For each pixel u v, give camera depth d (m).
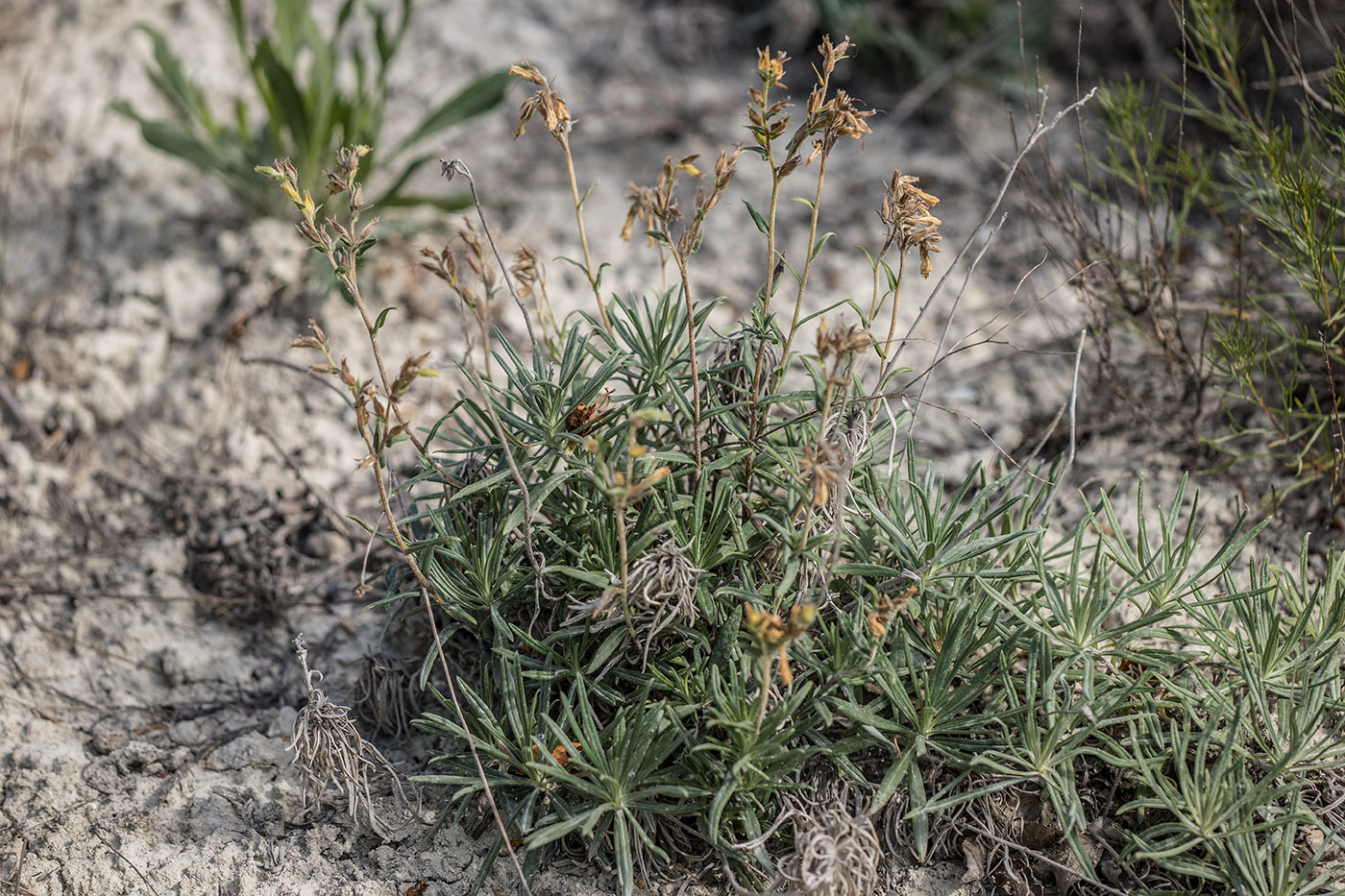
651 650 2.40
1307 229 2.79
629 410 2.44
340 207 3.76
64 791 2.57
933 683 2.27
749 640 2.34
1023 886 2.28
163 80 3.86
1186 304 3.41
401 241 3.88
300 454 3.39
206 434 3.47
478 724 2.42
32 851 2.45
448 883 2.34
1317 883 2.14
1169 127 4.18
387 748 2.64
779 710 2.16
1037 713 2.37
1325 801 2.35
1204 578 2.88
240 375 3.57
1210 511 3.06
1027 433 3.32
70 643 2.96
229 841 2.44
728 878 2.26
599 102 4.50
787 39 4.53
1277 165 2.90
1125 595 2.36
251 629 2.99
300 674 2.84
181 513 3.24
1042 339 3.55
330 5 4.88
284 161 2.04
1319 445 3.15
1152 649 2.39
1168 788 2.23
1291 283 3.48
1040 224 3.92
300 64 4.57
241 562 3.08
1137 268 3.25
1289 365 3.30
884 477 2.73
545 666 2.37
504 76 3.75
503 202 4.03
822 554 2.38
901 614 2.36
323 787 2.42
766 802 2.30
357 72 3.73
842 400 2.41
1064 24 4.58
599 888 2.30
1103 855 2.31
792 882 2.12
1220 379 3.28
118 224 3.97
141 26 3.76
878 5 4.50
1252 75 4.28
